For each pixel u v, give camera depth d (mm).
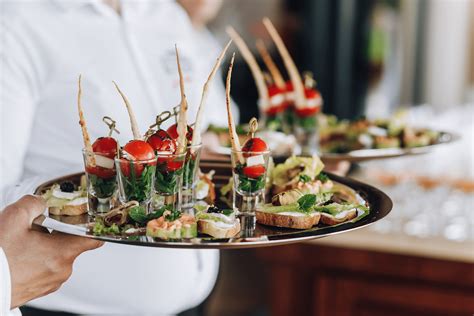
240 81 5062
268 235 1427
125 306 2127
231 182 1881
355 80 5262
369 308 2713
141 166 1503
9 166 1959
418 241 2596
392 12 5684
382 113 5535
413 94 6367
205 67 3568
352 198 1745
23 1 2037
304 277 2809
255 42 5008
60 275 1481
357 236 2654
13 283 1407
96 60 2109
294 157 1906
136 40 2213
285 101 2689
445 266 2564
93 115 2098
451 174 3260
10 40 1985
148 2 2338
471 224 2713
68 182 1663
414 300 2643
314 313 2803
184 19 2467
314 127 2682
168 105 2301
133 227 1458
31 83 2031
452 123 4719
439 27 6410
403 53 6094
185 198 1697
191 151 1659
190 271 2182
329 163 2467
